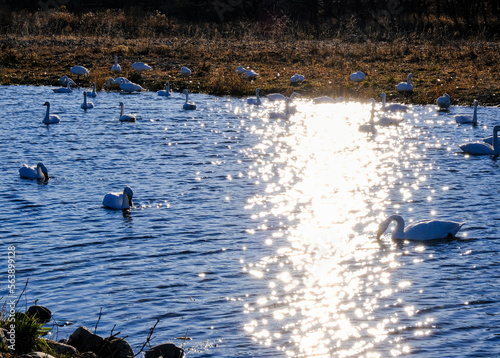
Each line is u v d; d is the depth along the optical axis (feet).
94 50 186.50
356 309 42.73
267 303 43.55
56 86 148.46
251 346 38.04
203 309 42.52
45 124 104.53
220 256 51.80
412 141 96.43
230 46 199.82
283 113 114.93
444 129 104.99
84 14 247.29
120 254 51.83
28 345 32.81
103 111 117.70
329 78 152.05
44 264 49.49
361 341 38.63
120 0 274.77
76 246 53.42
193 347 37.78
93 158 83.61
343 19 249.34
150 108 122.11
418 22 236.02
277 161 83.97
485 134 100.99
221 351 37.40
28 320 34.06
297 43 206.39
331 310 42.65
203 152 88.17
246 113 118.52
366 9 254.47
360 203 66.69
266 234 57.16
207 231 57.57
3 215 60.95
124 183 72.64
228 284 46.50
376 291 45.42
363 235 57.26
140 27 236.63
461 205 65.51
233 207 64.69
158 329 39.83
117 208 63.26
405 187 72.33
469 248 53.42
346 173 78.54
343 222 60.75
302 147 92.22
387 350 37.55
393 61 169.78
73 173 76.48
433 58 171.32
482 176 76.69
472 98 129.70
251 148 91.20
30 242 54.08
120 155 85.40
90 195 67.92
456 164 82.58
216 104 128.16
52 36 209.56
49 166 79.51
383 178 76.23
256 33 234.38
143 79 153.58
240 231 57.77
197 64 171.83
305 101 132.36
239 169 79.71
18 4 270.05
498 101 127.44
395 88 139.33
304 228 58.85
